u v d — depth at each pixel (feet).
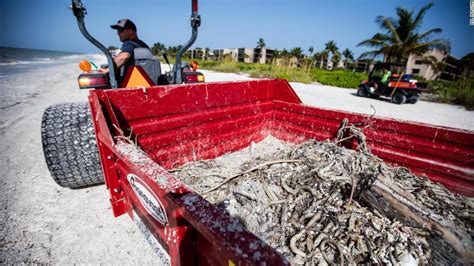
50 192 6.63
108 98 4.94
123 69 8.02
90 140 5.74
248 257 1.75
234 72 58.18
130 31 8.79
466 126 17.53
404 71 28.89
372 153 6.23
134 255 4.75
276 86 8.68
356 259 3.59
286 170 5.57
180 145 6.52
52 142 5.47
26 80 29.12
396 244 3.66
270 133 9.02
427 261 3.49
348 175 4.98
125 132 5.32
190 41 7.68
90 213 5.85
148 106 5.62
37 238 5.03
